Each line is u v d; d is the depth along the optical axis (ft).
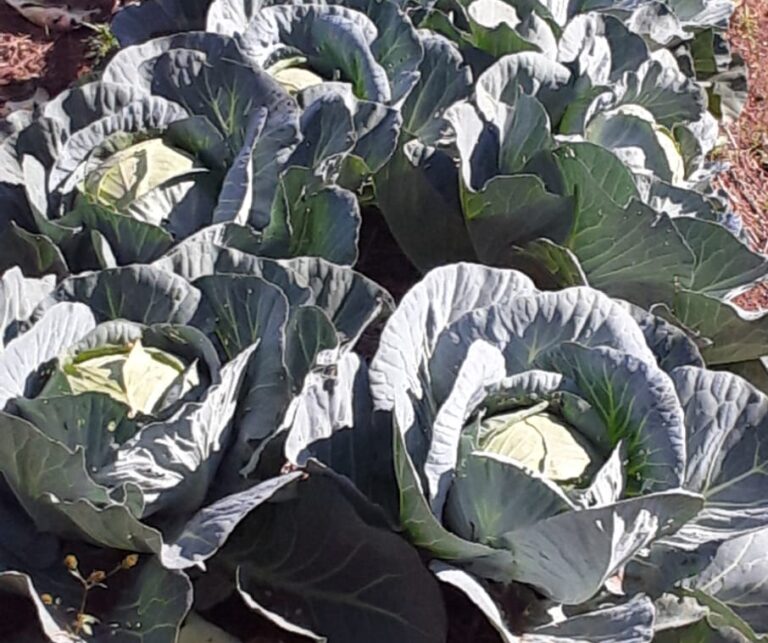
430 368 9.85
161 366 9.32
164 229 11.04
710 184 16.46
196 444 8.93
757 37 23.54
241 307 9.86
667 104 15.01
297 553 9.94
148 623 8.77
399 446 8.89
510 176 12.10
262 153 12.07
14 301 9.69
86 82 14.90
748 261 12.48
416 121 14.82
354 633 9.70
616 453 9.04
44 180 11.44
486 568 9.43
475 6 16.08
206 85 12.50
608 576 8.98
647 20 17.28
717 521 9.93
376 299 10.72
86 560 9.27
